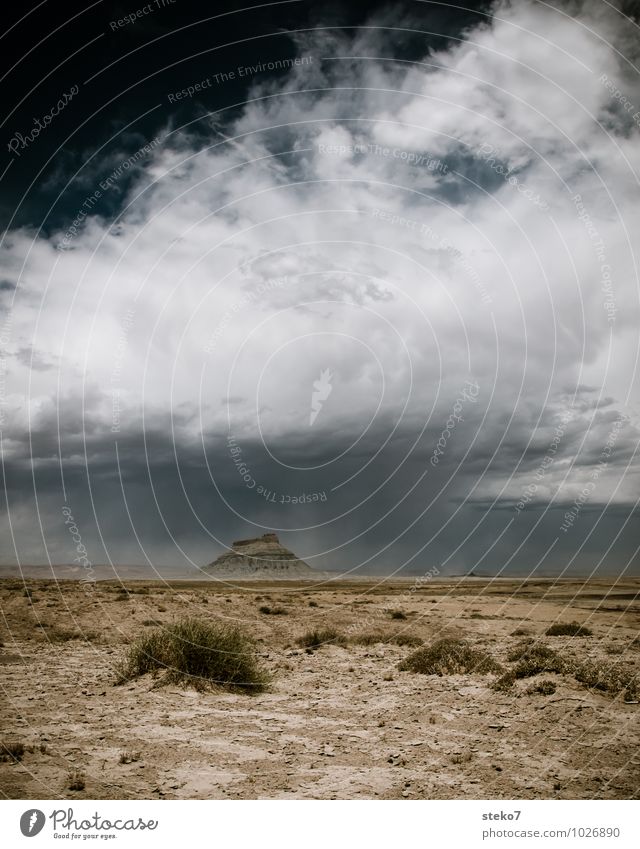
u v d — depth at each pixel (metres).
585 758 7.89
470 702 10.80
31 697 11.40
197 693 11.69
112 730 9.19
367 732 9.23
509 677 11.88
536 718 9.59
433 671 13.92
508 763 7.77
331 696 11.80
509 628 22.50
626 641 18.16
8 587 36.16
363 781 7.24
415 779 7.28
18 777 7.23
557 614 28.55
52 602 26.59
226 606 27.52
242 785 7.10
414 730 9.27
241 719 9.99
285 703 11.23
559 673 12.00
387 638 19.59
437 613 28.28
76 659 16.27
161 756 8.05
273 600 34.47
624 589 50.53
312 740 8.83
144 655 13.09
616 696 10.74
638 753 8.05
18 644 18.98
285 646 19.20
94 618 23.11
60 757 7.94
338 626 22.91
